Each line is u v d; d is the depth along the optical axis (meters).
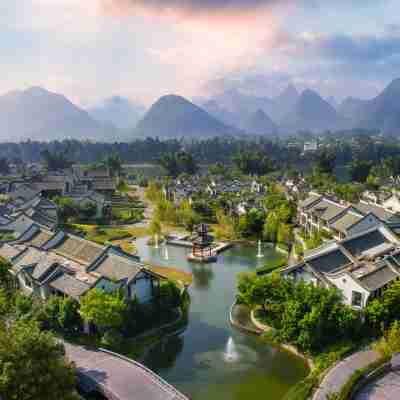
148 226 133.62
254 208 127.12
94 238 115.12
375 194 163.38
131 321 59.03
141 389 45.50
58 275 64.81
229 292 79.00
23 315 53.56
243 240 114.56
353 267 65.62
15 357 35.03
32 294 63.97
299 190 182.00
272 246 110.19
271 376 50.84
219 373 51.78
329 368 48.91
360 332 55.94
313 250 78.94
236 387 49.00
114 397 43.75
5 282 64.50
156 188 183.75
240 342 59.19
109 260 67.69
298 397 43.59
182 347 58.09
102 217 143.25
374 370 47.12
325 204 111.25
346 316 54.28
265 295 61.66
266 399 46.84
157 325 62.69
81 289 59.12
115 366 50.16
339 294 58.72
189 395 47.72
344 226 91.81
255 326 62.59
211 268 93.88
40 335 38.38
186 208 136.38
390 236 76.12
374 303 56.34
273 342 57.62
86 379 46.97
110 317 53.56
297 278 66.38
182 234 121.81
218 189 192.25
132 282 62.78
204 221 136.88
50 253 76.81
